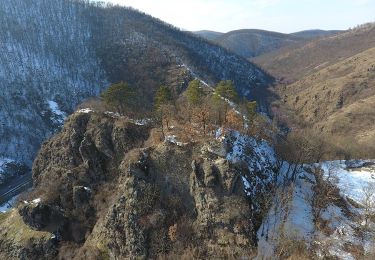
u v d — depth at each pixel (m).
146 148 78.75
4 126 196.62
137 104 102.75
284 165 90.12
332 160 103.25
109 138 88.94
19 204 98.94
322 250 66.12
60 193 91.00
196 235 68.12
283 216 71.94
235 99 92.12
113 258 73.19
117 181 84.69
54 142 104.88
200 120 83.50
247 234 65.31
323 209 76.44
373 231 71.94
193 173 72.75
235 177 69.81
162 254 67.44
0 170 169.25
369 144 140.62
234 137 79.81
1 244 89.12
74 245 82.81
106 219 76.25
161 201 73.00
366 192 83.44
